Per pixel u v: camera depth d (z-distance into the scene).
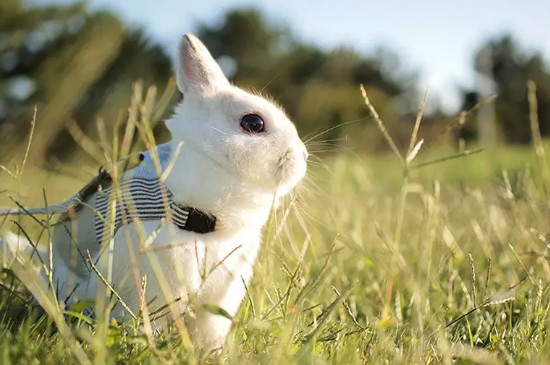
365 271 0.76
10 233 0.69
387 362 0.52
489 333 0.58
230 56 6.69
